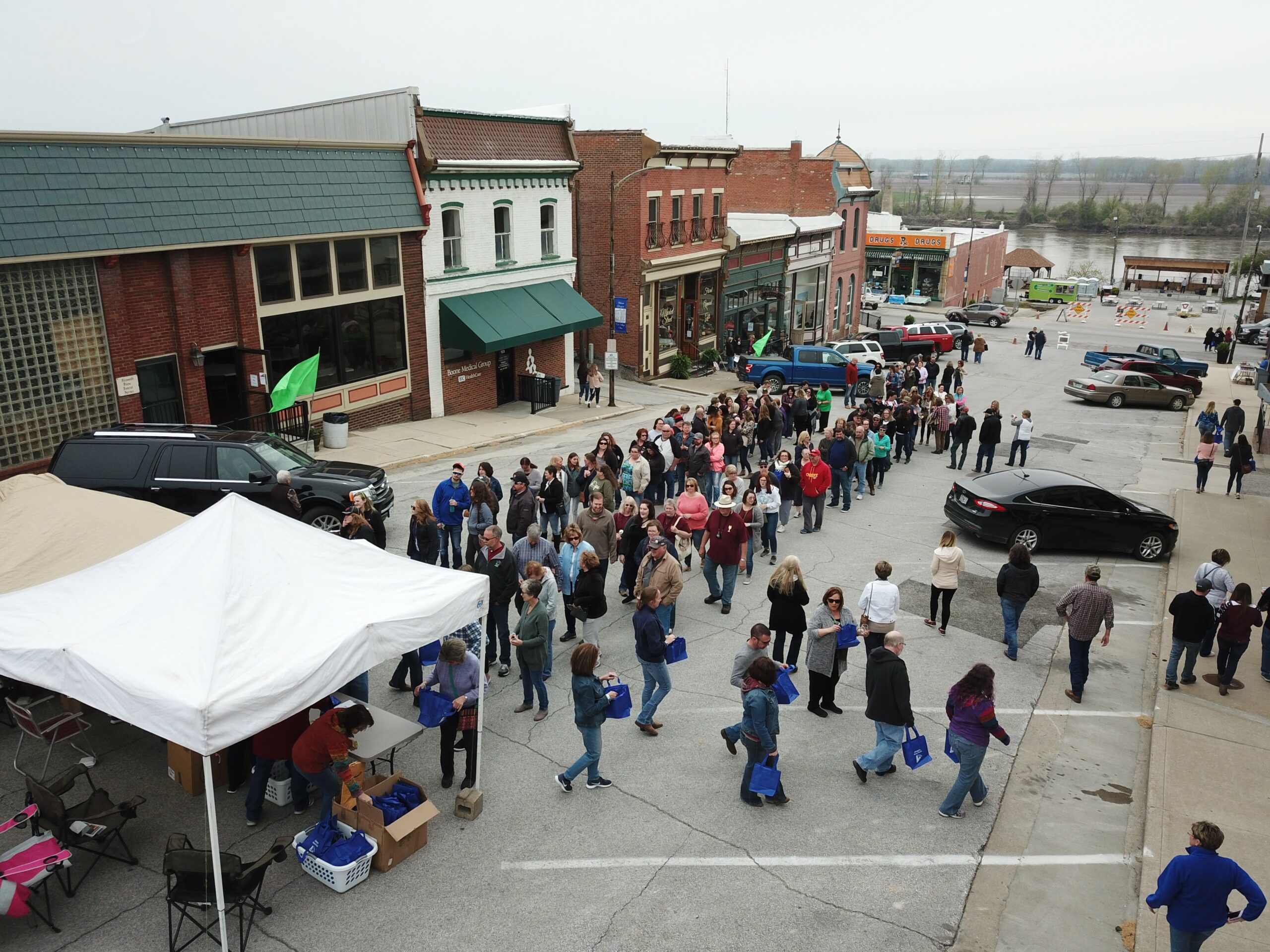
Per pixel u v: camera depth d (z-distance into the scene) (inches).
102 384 687.1
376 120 949.2
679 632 494.9
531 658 385.7
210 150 752.3
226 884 255.9
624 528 528.1
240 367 794.2
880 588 426.6
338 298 877.2
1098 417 1268.5
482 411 1087.0
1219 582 472.7
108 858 298.8
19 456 647.1
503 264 1071.6
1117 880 311.4
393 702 405.7
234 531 303.9
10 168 622.2
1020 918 290.0
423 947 265.7
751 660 346.3
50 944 260.2
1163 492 864.3
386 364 956.0
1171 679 452.8
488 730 387.9
